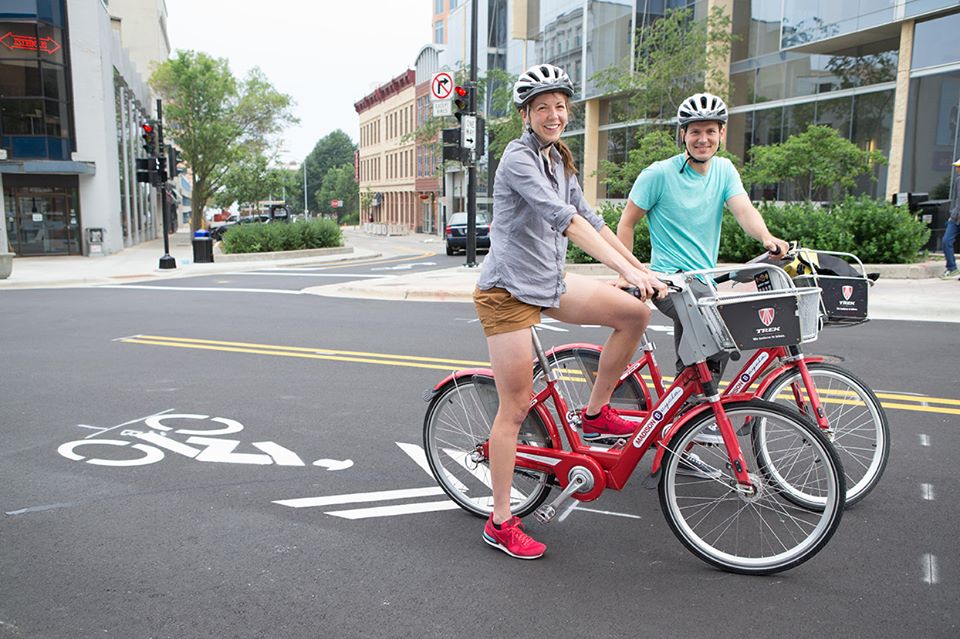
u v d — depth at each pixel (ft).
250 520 13.28
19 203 94.99
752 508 13.23
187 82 140.05
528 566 11.48
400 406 20.61
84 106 96.78
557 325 33.45
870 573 11.00
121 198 119.14
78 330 34.81
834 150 56.65
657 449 11.41
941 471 14.83
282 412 20.16
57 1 93.40
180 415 19.99
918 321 31.19
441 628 9.77
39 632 9.75
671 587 10.77
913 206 54.70
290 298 46.24
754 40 80.48
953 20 58.75
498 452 11.74
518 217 10.92
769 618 9.86
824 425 13.00
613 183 67.87
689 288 10.81
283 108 150.30
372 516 13.46
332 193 374.02
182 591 10.79
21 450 17.26
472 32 57.62
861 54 68.64
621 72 72.43
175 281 61.98
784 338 10.34
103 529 12.93
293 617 10.08
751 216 13.00
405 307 40.19
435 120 128.57
